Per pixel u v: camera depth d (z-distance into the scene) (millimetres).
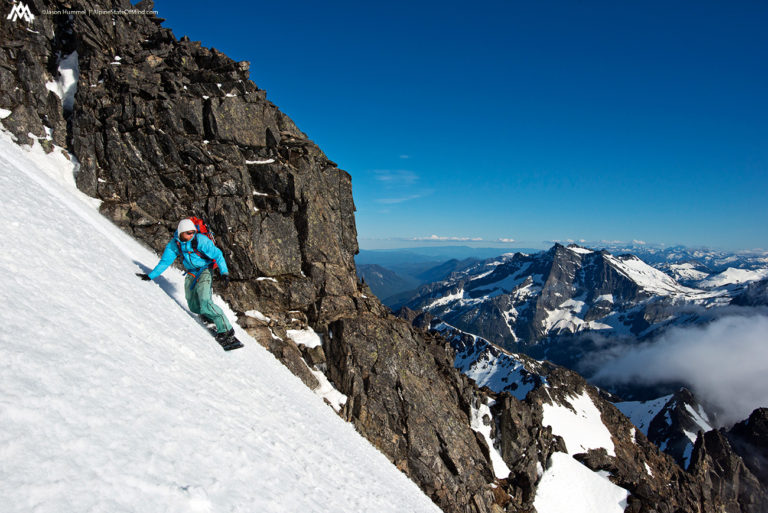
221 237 17953
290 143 21750
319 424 10344
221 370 7656
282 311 19047
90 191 16188
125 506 2758
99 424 3361
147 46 20281
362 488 7789
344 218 24422
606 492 40531
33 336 3822
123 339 5398
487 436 29359
